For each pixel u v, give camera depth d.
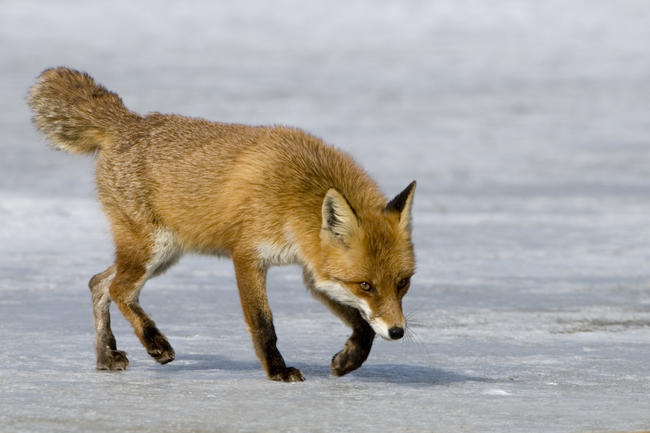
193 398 8.40
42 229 18.94
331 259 9.34
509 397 8.59
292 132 10.48
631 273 16.09
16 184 24.36
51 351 10.42
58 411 7.77
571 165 29.84
